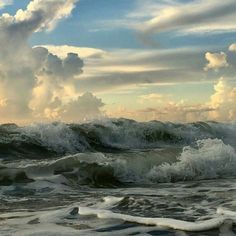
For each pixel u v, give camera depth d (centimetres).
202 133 1938
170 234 477
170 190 852
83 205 653
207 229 486
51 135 1406
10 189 838
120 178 1005
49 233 487
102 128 1612
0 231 497
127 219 539
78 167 994
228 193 777
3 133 1359
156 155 1145
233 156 1155
